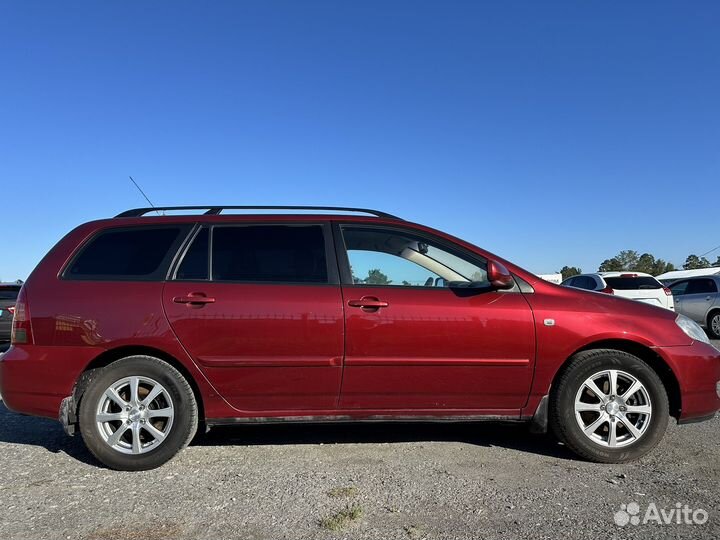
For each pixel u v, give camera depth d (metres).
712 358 4.20
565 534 3.02
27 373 4.04
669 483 3.72
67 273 4.22
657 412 4.07
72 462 4.23
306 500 3.48
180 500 3.50
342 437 4.80
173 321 4.03
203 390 4.05
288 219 4.43
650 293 12.89
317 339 4.03
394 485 3.71
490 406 4.16
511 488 3.65
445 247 4.40
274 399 4.09
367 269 4.26
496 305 4.12
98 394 4.01
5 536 3.04
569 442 4.11
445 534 3.03
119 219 4.45
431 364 4.06
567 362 4.13
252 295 4.09
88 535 3.05
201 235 4.33
